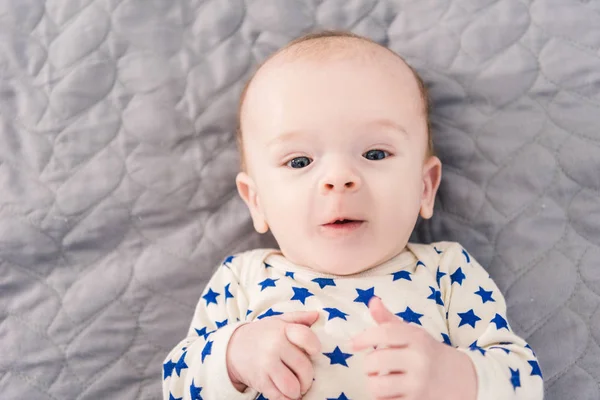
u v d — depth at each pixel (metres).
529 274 0.97
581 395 0.92
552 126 1.00
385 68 0.85
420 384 0.68
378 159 0.83
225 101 1.04
